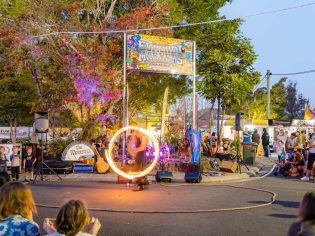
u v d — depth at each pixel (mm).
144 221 10031
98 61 22562
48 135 25438
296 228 4363
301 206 4461
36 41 23484
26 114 28641
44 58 23781
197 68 29531
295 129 36750
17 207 4723
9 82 26547
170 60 21828
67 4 24125
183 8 28656
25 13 23422
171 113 30984
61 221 4332
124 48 21344
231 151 23156
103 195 13516
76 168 20109
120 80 23141
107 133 26016
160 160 20438
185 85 30906
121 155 21641
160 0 25953
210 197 13266
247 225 9711
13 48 22656
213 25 29609
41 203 12172
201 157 21016
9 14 26500
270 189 15188
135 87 27875
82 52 22875
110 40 24141
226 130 39625
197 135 18703
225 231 9172
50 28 23312
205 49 29047
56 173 19141
